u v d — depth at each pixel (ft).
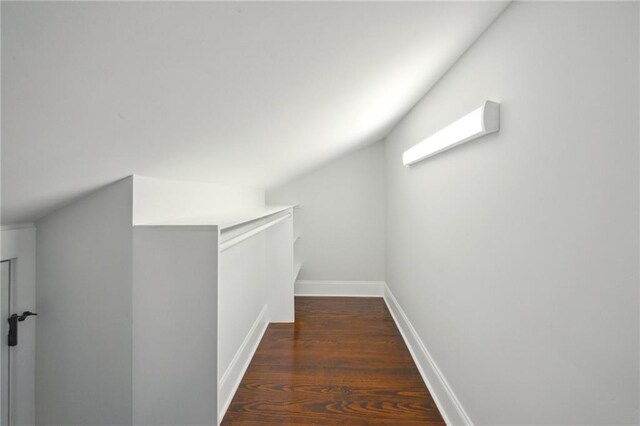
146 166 4.13
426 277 6.81
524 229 3.35
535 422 3.20
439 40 4.01
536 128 3.15
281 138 5.65
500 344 3.84
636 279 2.16
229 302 6.35
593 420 2.52
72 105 2.27
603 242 2.40
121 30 1.81
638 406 2.16
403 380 6.71
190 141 3.92
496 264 3.92
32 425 4.42
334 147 9.23
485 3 3.40
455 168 5.20
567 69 2.74
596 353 2.48
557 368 2.90
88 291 4.43
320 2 2.25
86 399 4.50
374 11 2.68
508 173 3.65
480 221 4.32
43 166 2.90
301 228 12.73
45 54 1.76
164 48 2.10
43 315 4.43
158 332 4.43
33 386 4.42
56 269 4.42
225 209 7.63
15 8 1.47
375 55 3.68
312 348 8.15
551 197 2.95
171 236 4.38
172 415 4.47
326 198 12.67
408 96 6.61
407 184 8.56
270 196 12.71
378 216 12.59
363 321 10.02
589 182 2.52
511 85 3.58
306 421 5.48
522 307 3.40
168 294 4.41
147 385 4.47
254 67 2.81
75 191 3.94
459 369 5.02
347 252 12.71
